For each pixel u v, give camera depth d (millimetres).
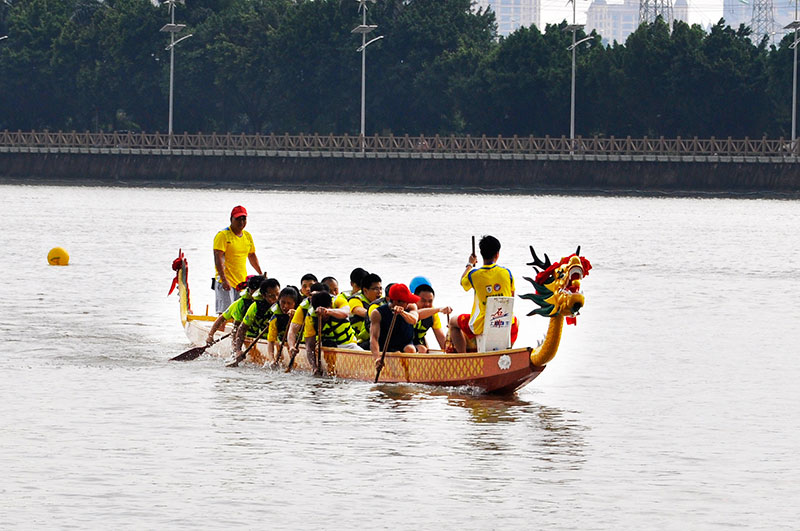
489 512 21500
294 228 105688
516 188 197750
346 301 36188
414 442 26703
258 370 36156
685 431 28188
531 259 78750
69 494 22156
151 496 22094
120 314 48656
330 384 33875
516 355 31484
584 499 22375
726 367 37438
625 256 83000
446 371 32812
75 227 104500
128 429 27422
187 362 37406
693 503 22219
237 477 23484
